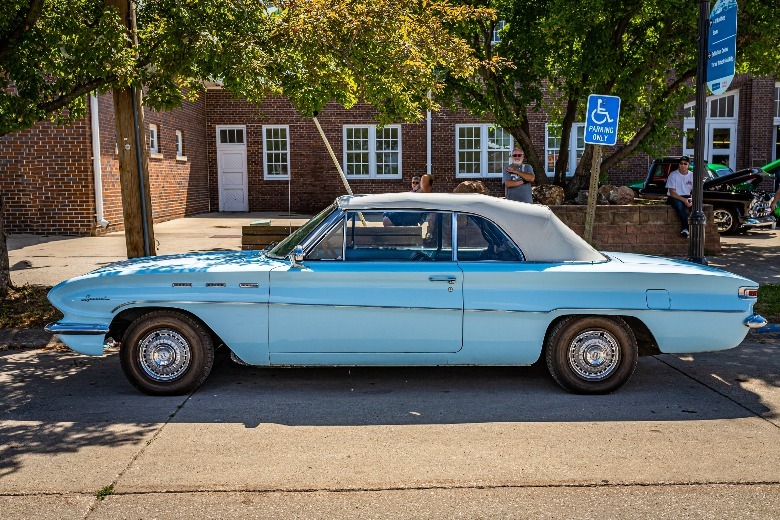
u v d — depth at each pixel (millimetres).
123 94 8508
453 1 12758
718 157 26344
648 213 13430
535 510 3928
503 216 6137
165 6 8523
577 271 5957
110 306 5895
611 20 13000
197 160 23984
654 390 6234
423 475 4402
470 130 24609
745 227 18000
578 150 24484
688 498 4074
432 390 6223
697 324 5996
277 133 24984
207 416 5516
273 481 4305
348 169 24969
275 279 5910
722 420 5441
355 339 5930
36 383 6434
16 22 8578
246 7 8320
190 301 5871
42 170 16266
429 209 6086
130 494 4117
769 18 12250
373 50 8469
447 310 5898
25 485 4238
